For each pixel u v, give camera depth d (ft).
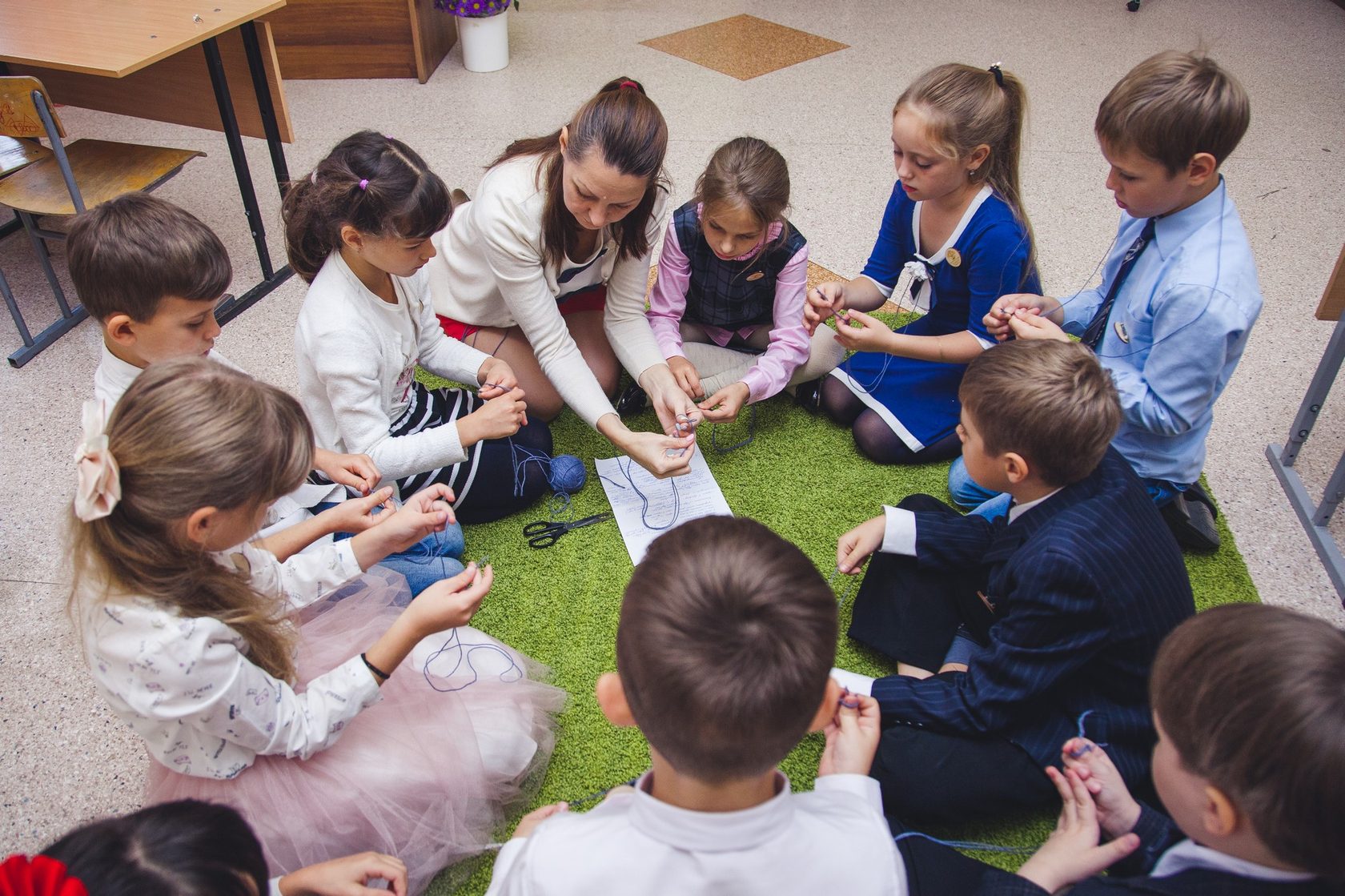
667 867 2.45
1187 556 5.69
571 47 13.12
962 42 13.42
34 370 7.13
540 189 5.33
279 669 3.72
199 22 7.12
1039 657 3.92
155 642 3.16
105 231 4.09
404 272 4.75
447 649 4.62
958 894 3.48
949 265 5.99
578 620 5.28
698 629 2.38
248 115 8.10
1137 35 13.61
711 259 6.12
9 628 5.19
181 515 3.09
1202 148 4.49
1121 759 3.99
